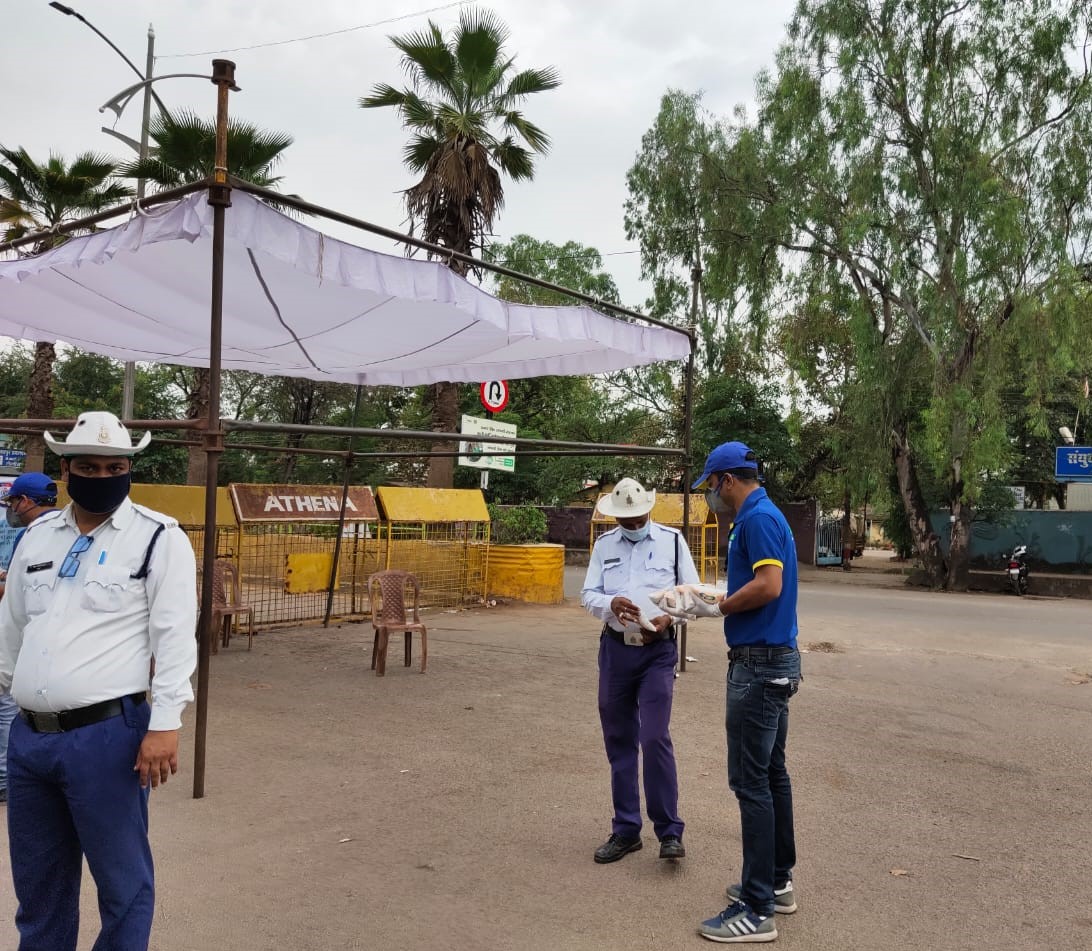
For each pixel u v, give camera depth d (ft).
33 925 8.84
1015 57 67.15
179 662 8.88
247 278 22.71
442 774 17.78
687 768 18.67
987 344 67.77
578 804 16.24
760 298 79.56
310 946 10.87
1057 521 86.58
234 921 11.46
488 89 55.42
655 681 13.96
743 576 12.02
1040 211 66.49
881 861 14.05
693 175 82.33
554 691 25.76
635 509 14.55
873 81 71.87
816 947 11.24
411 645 31.58
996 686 28.40
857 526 167.32
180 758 18.43
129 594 8.86
